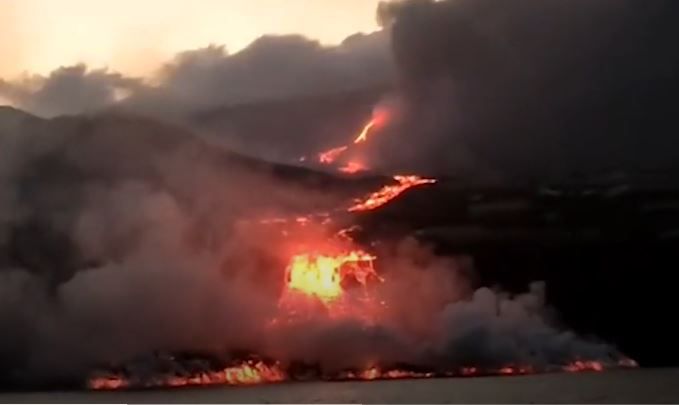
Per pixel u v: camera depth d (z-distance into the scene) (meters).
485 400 150.88
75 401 191.38
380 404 154.50
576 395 157.12
